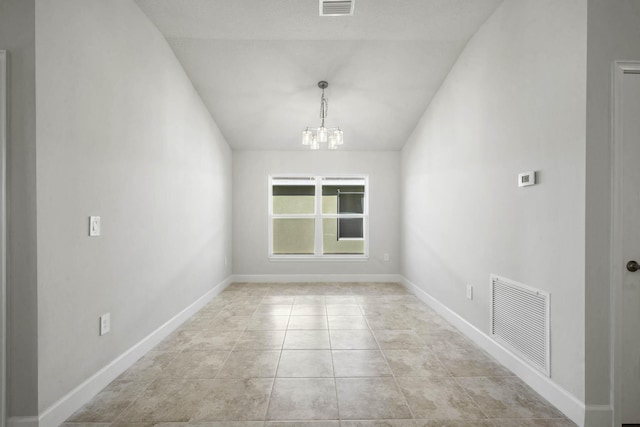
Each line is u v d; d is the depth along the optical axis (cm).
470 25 288
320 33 307
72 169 188
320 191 559
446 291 355
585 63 175
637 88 177
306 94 403
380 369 239
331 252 562
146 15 272
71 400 185
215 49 326
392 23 290
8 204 164
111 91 224
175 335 306
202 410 190
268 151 547
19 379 165
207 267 420
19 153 164
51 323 174
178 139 335
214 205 448
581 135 178
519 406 195
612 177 176
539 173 210
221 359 255
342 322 343
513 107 237
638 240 177
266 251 546
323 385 217
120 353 234
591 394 176
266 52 334
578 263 180
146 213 270
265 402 197
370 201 551
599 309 176
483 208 278
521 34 229
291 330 319
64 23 183
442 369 239
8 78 163
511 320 239
